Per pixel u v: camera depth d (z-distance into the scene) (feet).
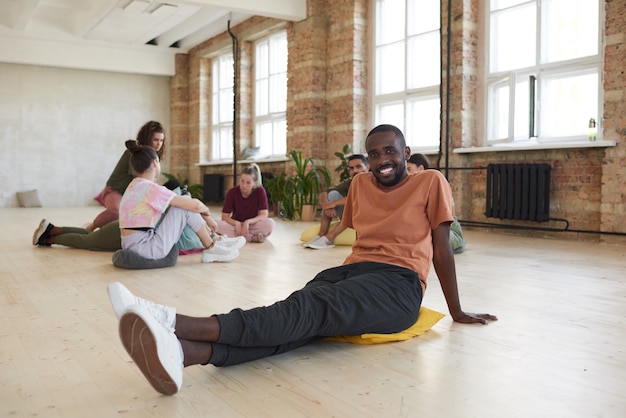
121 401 5.72
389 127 7.86
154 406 5.59
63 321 8.90
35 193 46.50
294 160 31.76
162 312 5.81
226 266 14.61
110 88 49.52
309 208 31.96
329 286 7.06
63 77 47.70
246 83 42.65
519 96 23.44
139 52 48.60
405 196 7.93
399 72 29.84
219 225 20.07
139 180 14.28
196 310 9.78
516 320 8.93
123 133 50.08
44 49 44.88
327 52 33.17
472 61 25.31
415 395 5.84
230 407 5.56
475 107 25.45
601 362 6.90
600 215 20.45
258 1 31.81
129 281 12.45
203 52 47.85
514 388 6.04
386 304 7.25
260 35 40.65
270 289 11.59
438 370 6.61
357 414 5.38
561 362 6.90
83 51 46.29
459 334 8.09
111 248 17.29
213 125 48.57
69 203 48.26
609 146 19.77
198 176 49.85
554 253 17.25
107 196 19.17
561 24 22.02
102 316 9.22
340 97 32.22
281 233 23.88
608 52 19.94
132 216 13.94
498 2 24.54
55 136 47.65
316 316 6.64
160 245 14.14
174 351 5.64
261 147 42.09
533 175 22.03
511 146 22.62
